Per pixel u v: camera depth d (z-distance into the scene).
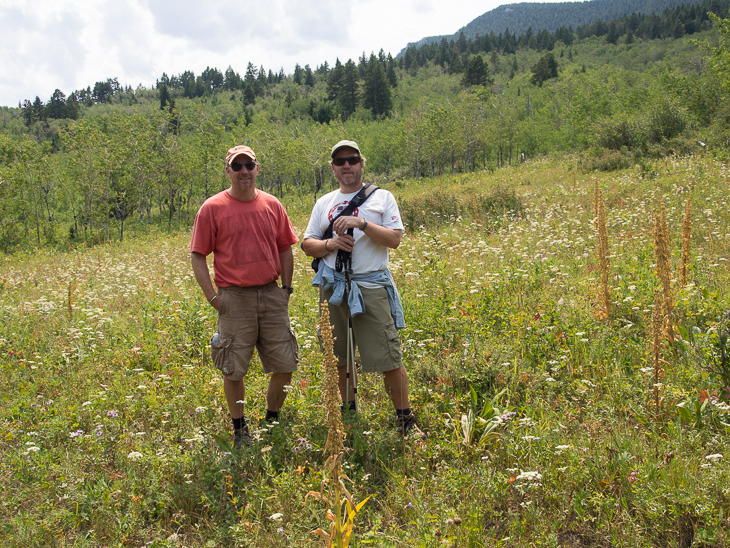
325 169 67.56
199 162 49.12
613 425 2.96
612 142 26.89
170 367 4.64
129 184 48.09
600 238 4.64
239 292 3.25
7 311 7.23
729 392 2.99
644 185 13.12
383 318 3.24
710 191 10.70
